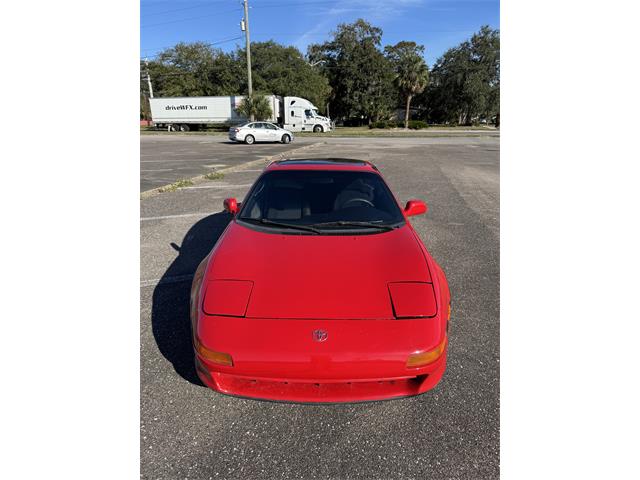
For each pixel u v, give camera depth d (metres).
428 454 1.76
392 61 56.03
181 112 31.80
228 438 1.83
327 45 51.44
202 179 8.84
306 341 1.74
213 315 1.86
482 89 48.44
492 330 2.71
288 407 2.02
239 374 1.77
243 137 20.05
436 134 30.91
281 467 1.69
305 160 3.37
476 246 4.46
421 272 2.13
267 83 41.91
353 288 1.99
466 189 7.93
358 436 1.85
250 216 2.76
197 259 4.00
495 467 1.71
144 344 2.50
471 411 2.00
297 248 2.34
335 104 53.09
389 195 2.99
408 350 1.75
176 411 1.98
